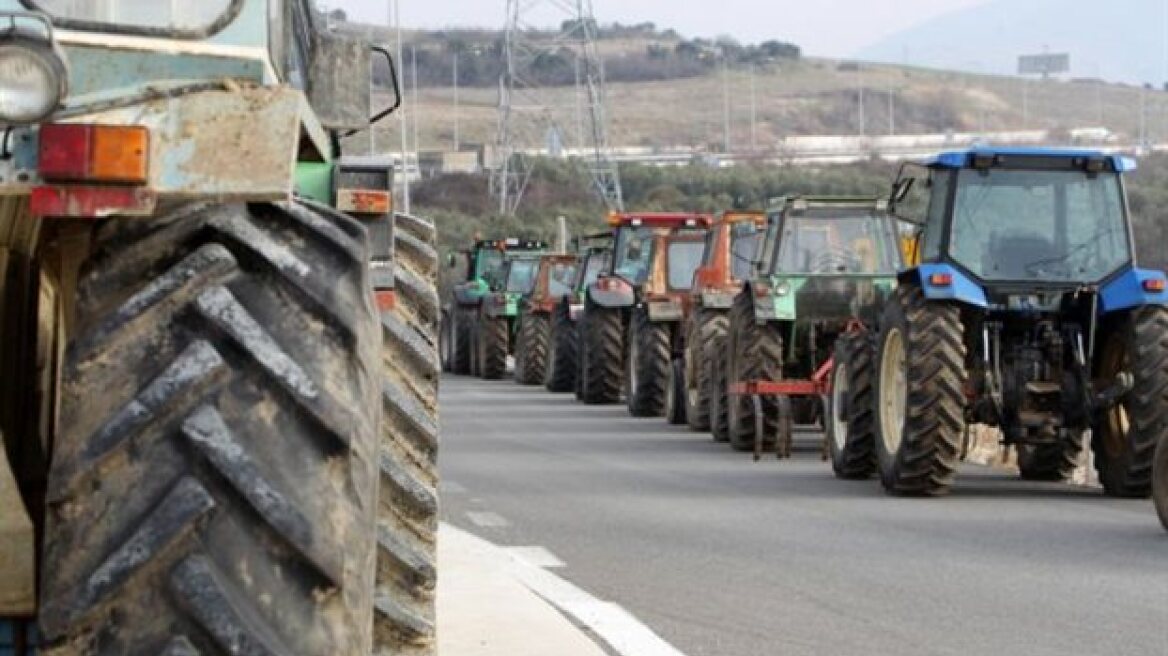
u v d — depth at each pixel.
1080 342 45.03
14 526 11.34
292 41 15.48
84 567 9.81
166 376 10.11
